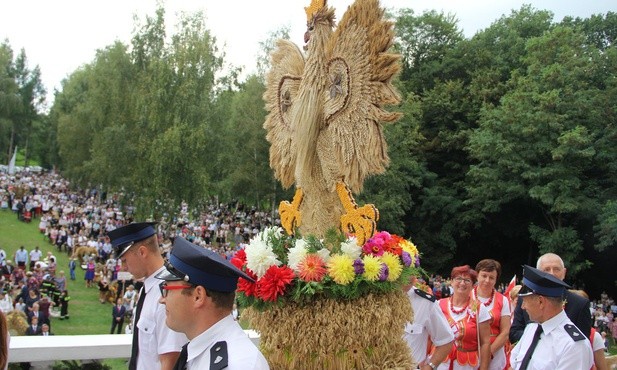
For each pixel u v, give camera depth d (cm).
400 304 395
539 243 3566
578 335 423
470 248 4216
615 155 3180
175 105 3459
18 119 8112
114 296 2316
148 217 3488
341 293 368
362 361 371
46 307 1662
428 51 4700
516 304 592
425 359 512
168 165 3406
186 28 3681
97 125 4638
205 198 3747
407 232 3928
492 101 4009
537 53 3591
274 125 493
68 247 3125
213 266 266
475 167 3472
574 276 3359
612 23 4550
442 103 4041
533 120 3281
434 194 3772
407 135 3678
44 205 4159
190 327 274
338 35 418
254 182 4212
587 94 3331
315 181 430
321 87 425
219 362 253
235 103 4269
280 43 497
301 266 371
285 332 377
